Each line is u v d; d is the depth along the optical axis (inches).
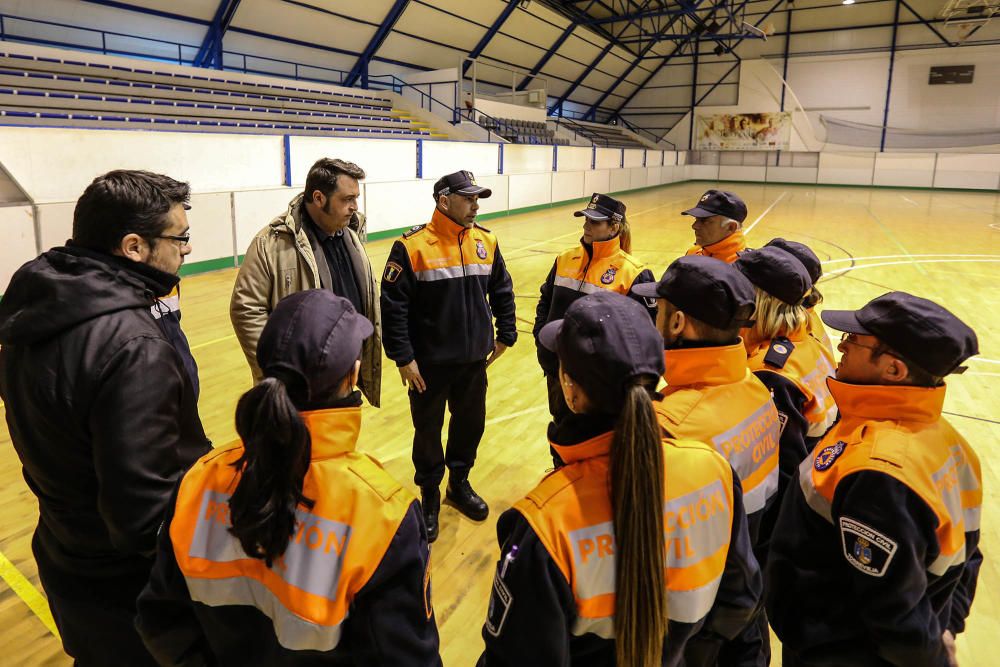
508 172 631.8
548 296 126.3
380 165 462.3
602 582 38.9
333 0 597.3
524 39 850.8
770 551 52.4
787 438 67.7
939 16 923.4
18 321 47.9
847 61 1008.2
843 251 425.7
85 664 56.6
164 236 53.2
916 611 42.5
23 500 118.9
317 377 39.2
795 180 1102.4
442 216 103.8
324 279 95.3
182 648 45.0
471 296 106.3
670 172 1098.7
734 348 56.8
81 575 53.4
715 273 55.3
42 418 48.4
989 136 943.7
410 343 104.8
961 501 49.1
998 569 102.7
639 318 41.0
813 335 83.6
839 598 47.2
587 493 40.1
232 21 543.8
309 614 38.1
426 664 39.8
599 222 112.4
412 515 40.9
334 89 627.8
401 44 714.2
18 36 427.2
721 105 1130.0
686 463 43.3
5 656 82.0
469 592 97.8
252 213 357.1
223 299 278.1
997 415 164.7
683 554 41.3
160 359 49.9
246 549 37.8
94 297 48.7
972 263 378.9
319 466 40.2
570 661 41.6
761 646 51.5
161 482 48.4
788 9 1024.2
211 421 157.2
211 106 453.1
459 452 117.3
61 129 271.1
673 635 41.5
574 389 42.5
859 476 44.9
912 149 1000.2
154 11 488.1
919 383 48.0
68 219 271.6
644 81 1185.4
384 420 161.9
